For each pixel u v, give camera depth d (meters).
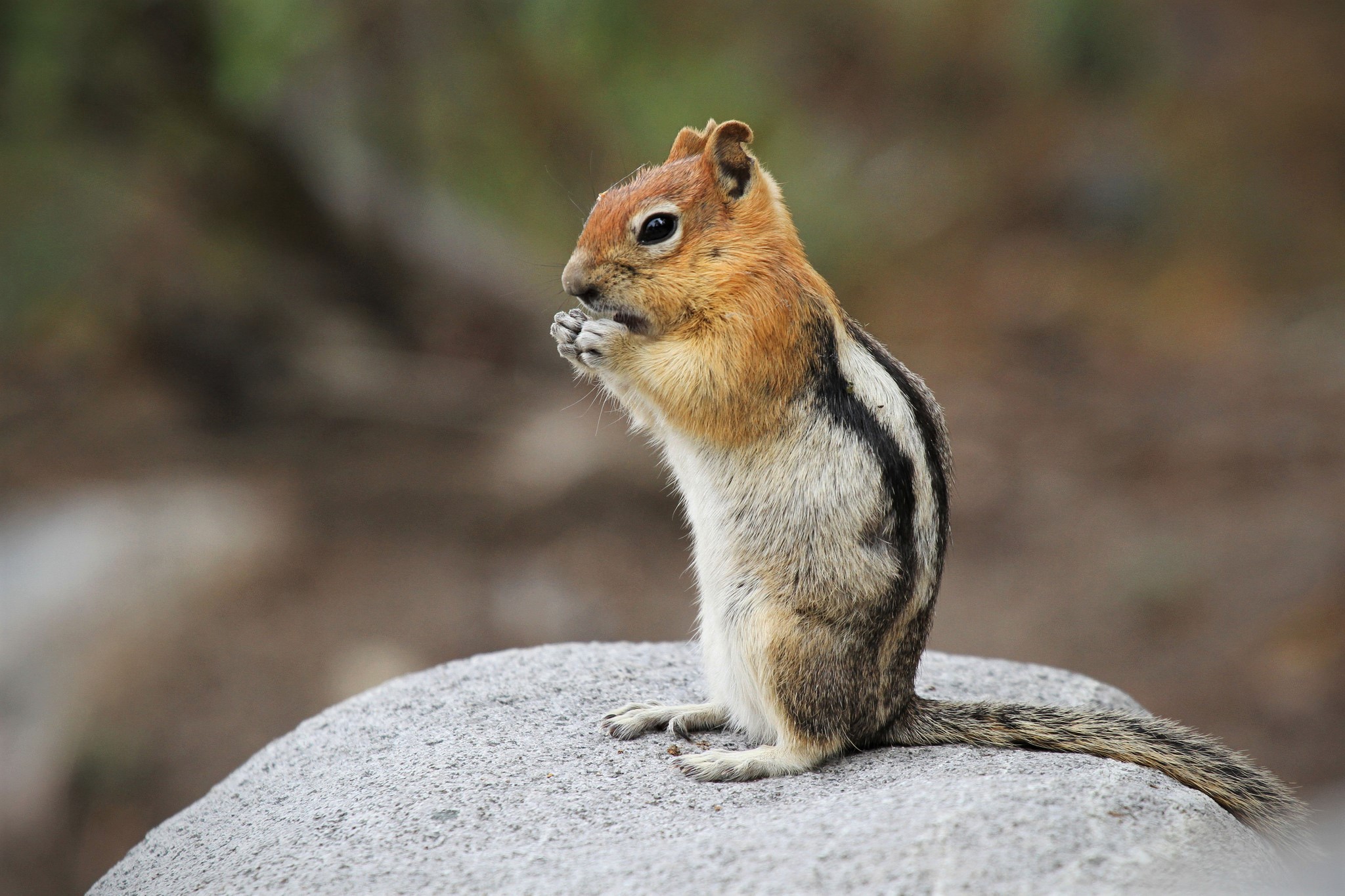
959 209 24.70
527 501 16.80
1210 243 23.67
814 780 5.57
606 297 6.08
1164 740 5.75
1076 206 24.53
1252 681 13.48
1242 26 28.16
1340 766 12.15
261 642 14.73
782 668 5.67
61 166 18.14
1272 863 4.88
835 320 6.01
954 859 4.48
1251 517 16.14
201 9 16.06
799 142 21.58
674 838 4.98
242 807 5.99
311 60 17.36
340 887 4.94
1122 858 4.54
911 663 5.88
